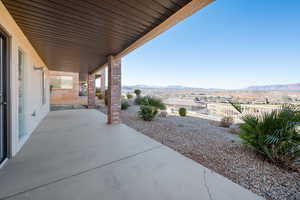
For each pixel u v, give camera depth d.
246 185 1.61
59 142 2.94
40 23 2.39
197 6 1.89
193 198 1.39
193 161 2.19
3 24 1.89
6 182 1.58
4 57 2.11
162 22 2.36
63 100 12.56
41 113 5.11
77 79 13.18
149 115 5.28
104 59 4.95
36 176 1.71
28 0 1.80
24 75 3.06
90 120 5.27
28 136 3.20
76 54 4.29
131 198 1.39
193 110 9.08
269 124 2.26
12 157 2.20
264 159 2.26
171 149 2.66
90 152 2.46
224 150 2.63
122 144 2.88
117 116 4.75
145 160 2.20
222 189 1.53
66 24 2.43
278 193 1.48
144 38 2.91
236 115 5.68
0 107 2.04
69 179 1.67
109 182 1.63
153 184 1.61
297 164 2.01
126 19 2.30
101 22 2.39
